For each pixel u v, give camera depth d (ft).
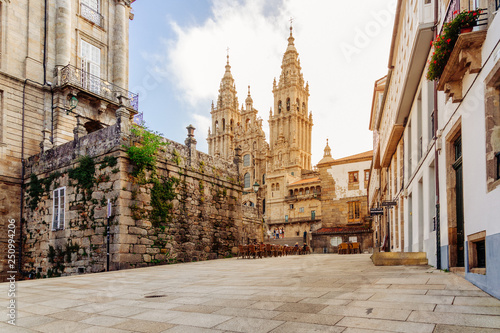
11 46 74.64
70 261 58.95
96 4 92.58
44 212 65.82
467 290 20.81
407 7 42.60
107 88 90.17
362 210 141.49
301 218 224.74
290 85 296.71
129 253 54.24
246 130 327.67
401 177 60.90
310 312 17.92
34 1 79.36
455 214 28.71
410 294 20.74
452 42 22.62
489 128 19.69
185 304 21.86
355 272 32.76
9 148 70.79
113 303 23.53
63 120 77.20
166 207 61.98
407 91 44.86
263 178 293.43
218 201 76.18
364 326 15.19
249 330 15.60
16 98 73.41
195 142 72.43
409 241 51.55
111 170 56.29
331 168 150.51
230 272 40.93
